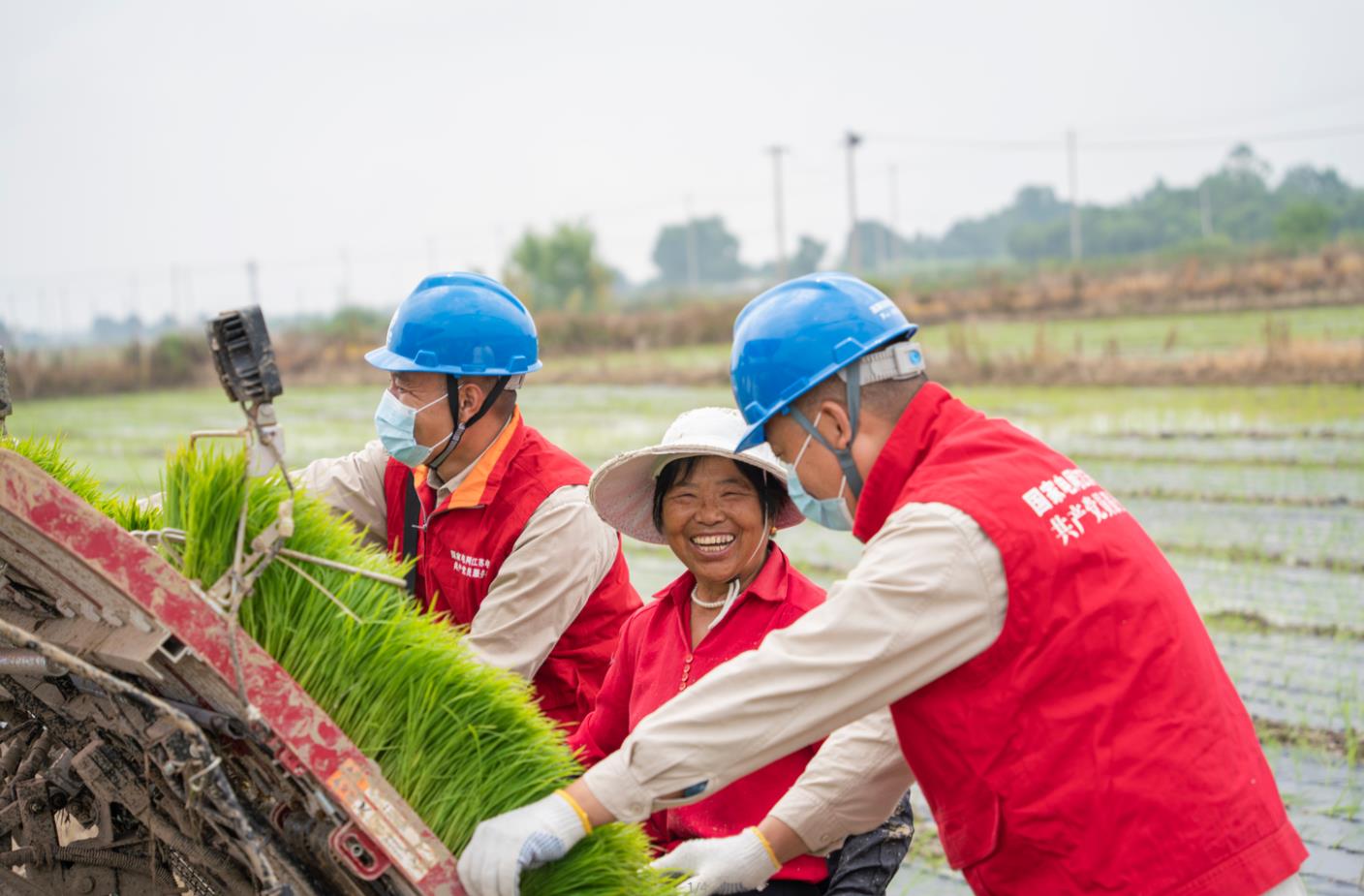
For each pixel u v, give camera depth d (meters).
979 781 2.71
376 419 3.92
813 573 10.76
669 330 39.44
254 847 2.43
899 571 2.59
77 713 2.78
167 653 2.33
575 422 21.42
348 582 2.69
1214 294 32.88
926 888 5.41
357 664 2.65
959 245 123.81
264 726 2.38
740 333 2.98
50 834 3.11
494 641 3.82
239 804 2.53
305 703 2.44
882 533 2.69
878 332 2.88
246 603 2.54
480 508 3.95
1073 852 2.65
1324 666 7.68
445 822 2.68
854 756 3.20
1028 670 2.62
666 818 3.59
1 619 2.62
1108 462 14.57
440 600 4.10
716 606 3.63
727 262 125.12
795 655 2.61
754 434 2.98
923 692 2.74
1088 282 36.75
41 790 3.09
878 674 2.60
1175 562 10.21
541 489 3.92
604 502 3.75
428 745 2.69
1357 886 5.12
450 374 3.82
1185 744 2.63
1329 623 8.48
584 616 4.09
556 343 39.53
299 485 2.81
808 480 2.99
